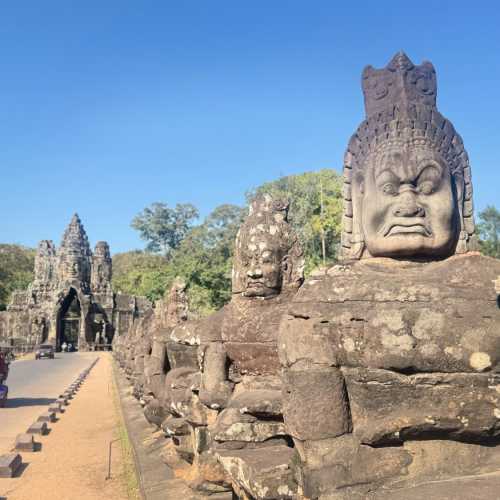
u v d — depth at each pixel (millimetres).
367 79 4543
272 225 5891
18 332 62562
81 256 61594
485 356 2840
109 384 23000
